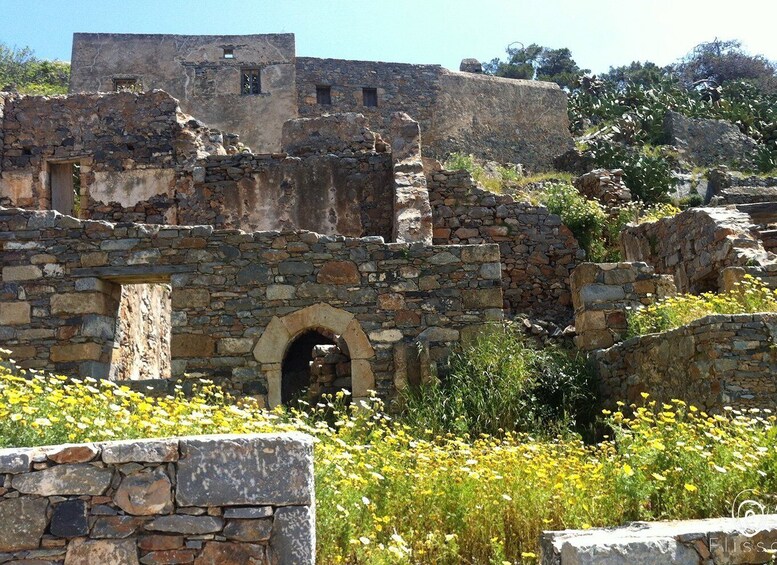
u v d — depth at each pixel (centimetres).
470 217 1739
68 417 608
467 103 3328
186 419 680
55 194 2073
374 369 1077
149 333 1370
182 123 2033
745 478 643
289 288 1094
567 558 459
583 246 1800
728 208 1508
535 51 5625
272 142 2912
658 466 661
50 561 464
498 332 1082
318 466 629
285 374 1374
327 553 582
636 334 1094
